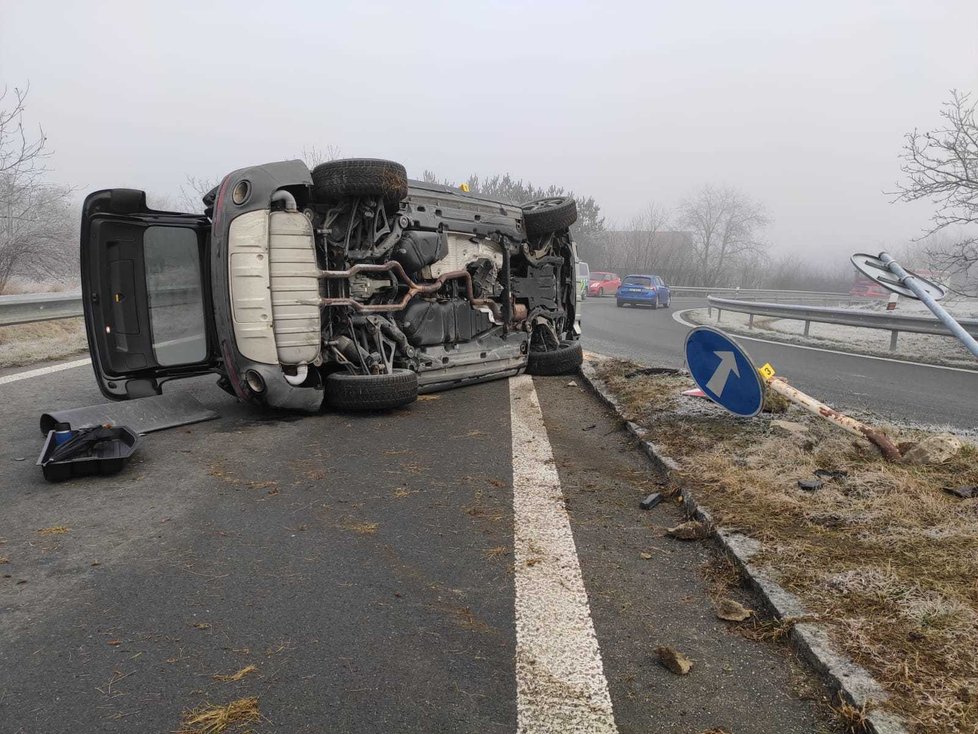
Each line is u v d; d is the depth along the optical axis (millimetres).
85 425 5367
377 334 6660
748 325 19828
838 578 2963
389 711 2270
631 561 3432
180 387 8062
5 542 3584
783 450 4660
